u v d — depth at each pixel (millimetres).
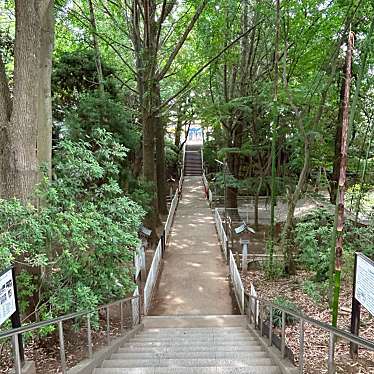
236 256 9852
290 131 10148
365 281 3494
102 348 4617
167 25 13531
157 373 3828
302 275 8375
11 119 4730
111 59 14383
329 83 7367
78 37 11742
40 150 5578
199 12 9594
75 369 3672
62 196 4691
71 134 8000
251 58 12008
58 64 10133
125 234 4949
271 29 10352
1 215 3887
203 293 8070
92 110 8555
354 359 3975
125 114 9281
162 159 16406
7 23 11227
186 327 6410
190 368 3904
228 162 14250
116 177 7645
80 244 4230
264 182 12625
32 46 4668
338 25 7988
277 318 5379
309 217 8320
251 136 12750
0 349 3902
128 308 6754
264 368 3869
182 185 24234
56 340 4777
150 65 10227
